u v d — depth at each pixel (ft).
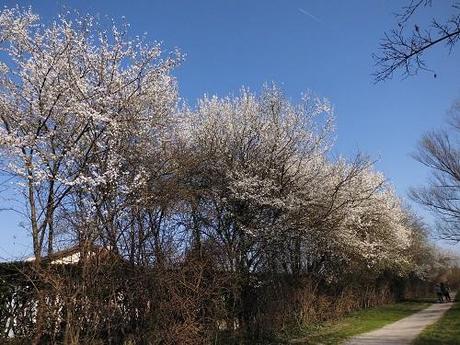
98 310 32.78
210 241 46.26
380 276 129.49
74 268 32.68
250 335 52.03
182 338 35.76
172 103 47.37
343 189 63.82
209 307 40.37
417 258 156.35
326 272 80.43
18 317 31.27
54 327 30.48
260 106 58.70
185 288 37.60
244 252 52.29
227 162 55.52
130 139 40.45
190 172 48.80
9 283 31.76
